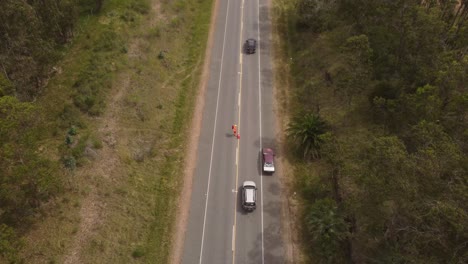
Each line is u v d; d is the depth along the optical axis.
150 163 57.19
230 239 50.97
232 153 60.47
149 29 74.94
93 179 52.12
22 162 42.03
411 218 39.06
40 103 59.19
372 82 63.94
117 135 58.03
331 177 55.66
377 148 37.66
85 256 45.91
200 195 55.03
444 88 47.06
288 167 59.19
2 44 55.06
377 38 61.22
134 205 51.97
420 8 56.56
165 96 66.56
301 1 80.69
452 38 58.75
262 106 67.62
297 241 51.12
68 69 64.69
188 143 61.06
